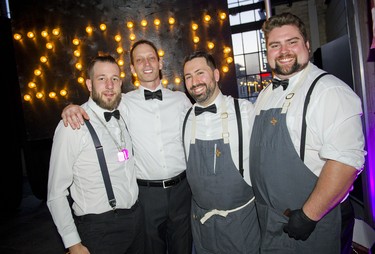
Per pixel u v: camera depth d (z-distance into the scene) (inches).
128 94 92.4
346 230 59.9
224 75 135.9
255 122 64.9
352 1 104.8
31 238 158.2
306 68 59.6
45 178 186.5
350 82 144.5
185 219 87.1
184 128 80.4
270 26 59.7
